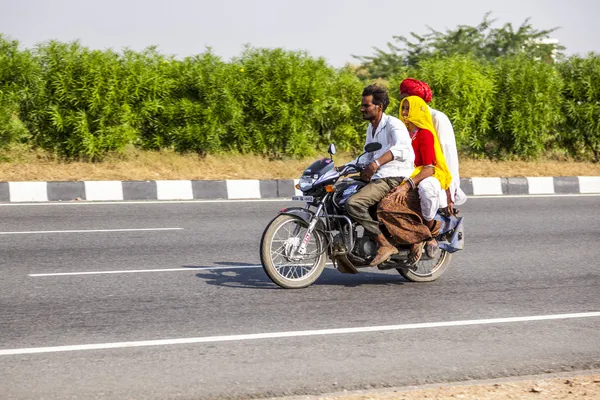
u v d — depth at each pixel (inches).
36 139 634.2
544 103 721.0
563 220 529.7
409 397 210.4
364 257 331.9
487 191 655.1
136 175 603.8
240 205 558.6
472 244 440.8
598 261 402.6
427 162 332.2
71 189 567.5
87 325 273.7
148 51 650.8
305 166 663.1
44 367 231.5
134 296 314.7
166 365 235.5
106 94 624.1
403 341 263.7
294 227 337.7
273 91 660.7
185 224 481.4
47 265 366.9
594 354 255.1
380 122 332.5
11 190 554.3
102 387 217.2
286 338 263.7
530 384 222.8
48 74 621.9
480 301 318.3
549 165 724.0
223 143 668.7
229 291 325.7
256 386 220.8
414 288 339.9
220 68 651.5
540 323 288.2
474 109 702.5
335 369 235.5
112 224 476.1
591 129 740.0
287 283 330.3
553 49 1046.4
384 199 328.8
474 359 247.6
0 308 293.4
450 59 709.3
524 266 386.9
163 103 645.9
